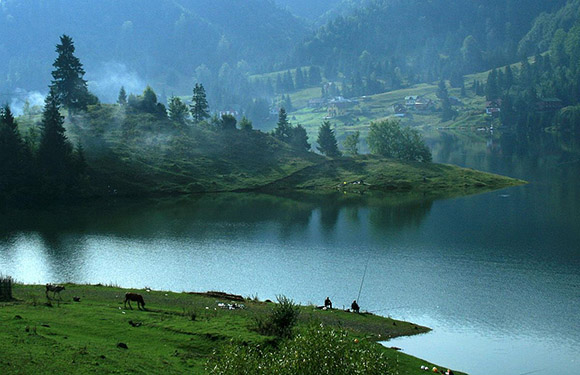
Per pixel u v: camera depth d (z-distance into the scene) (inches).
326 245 4362.7
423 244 4352.9
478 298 3068.4
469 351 2336.4
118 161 7544.3
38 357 1437.0
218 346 1787.6
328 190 7460.6
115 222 5329.7
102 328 1862.7
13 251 4136.3
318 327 1348.4
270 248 4276.6
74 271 3617.1
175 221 5393.7
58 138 6899.6
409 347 2324.1
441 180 7628.0
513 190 6943.9
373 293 3171.8
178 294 2691.9
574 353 2348.7
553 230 4729.3
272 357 1307.8
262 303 2674.7
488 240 4436.5
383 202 6446.9
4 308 1995.6
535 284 3307.1
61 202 6407.5
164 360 1605.6
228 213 5851.4
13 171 6594.5
